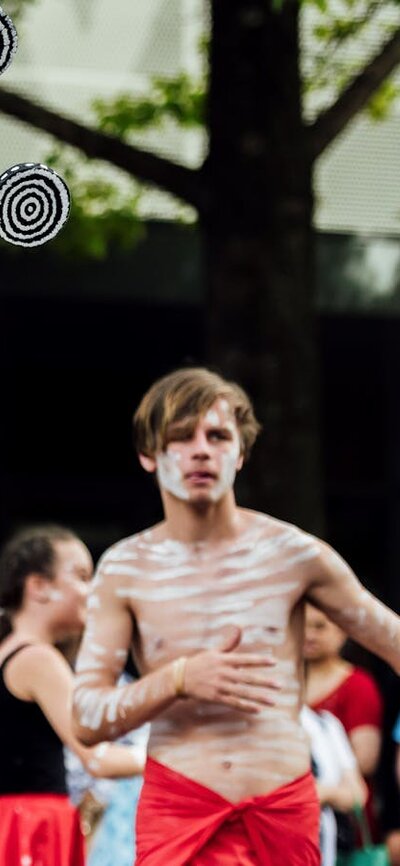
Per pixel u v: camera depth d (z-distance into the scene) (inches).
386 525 568.1
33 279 504.4
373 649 178.9
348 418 567.2
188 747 172.4
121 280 508.4
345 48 454.6
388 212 528.7
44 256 502.3
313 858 174.2
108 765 213.6
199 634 173.3
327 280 524.4
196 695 166.6
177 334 552.7
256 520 177.2
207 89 366.9
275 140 360.8
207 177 364.8
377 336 566.3
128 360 553.6
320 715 265.9
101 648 176.1
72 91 509.4
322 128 366.6
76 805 242.5
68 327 551.2
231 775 171.2
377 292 527.2
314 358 362.6
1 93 369.4
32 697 212.7
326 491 566.3
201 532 175.2
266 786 171.5
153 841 172.4
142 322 552.7
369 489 568.1
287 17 362.0
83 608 222.5
